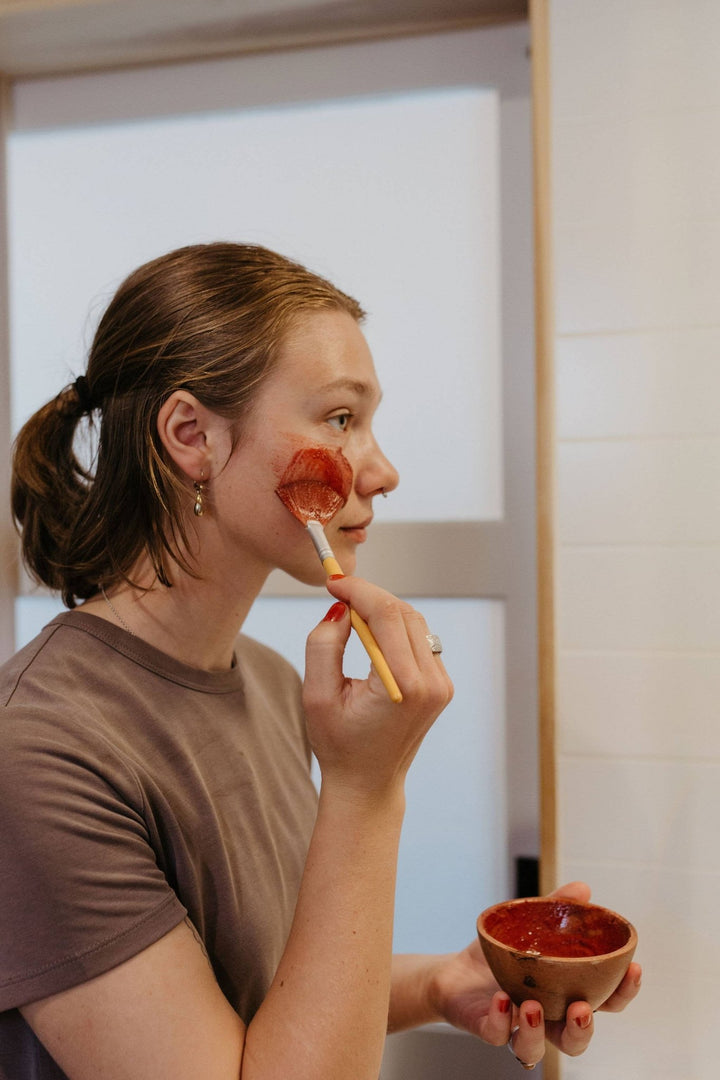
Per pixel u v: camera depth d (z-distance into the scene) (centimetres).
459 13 132
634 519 118
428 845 137
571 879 119
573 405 119
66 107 148
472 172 135
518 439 134
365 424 85
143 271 83
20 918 62
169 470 79
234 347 77
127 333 81
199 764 82
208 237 144
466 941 136
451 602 136
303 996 65
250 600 87
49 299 150
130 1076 62
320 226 141
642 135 117
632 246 117
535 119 119
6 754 65
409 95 137
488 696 135
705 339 116
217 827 79
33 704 71
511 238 134
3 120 149
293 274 82
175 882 75
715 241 116
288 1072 62
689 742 116
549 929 83
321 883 67
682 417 117
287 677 109
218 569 83
